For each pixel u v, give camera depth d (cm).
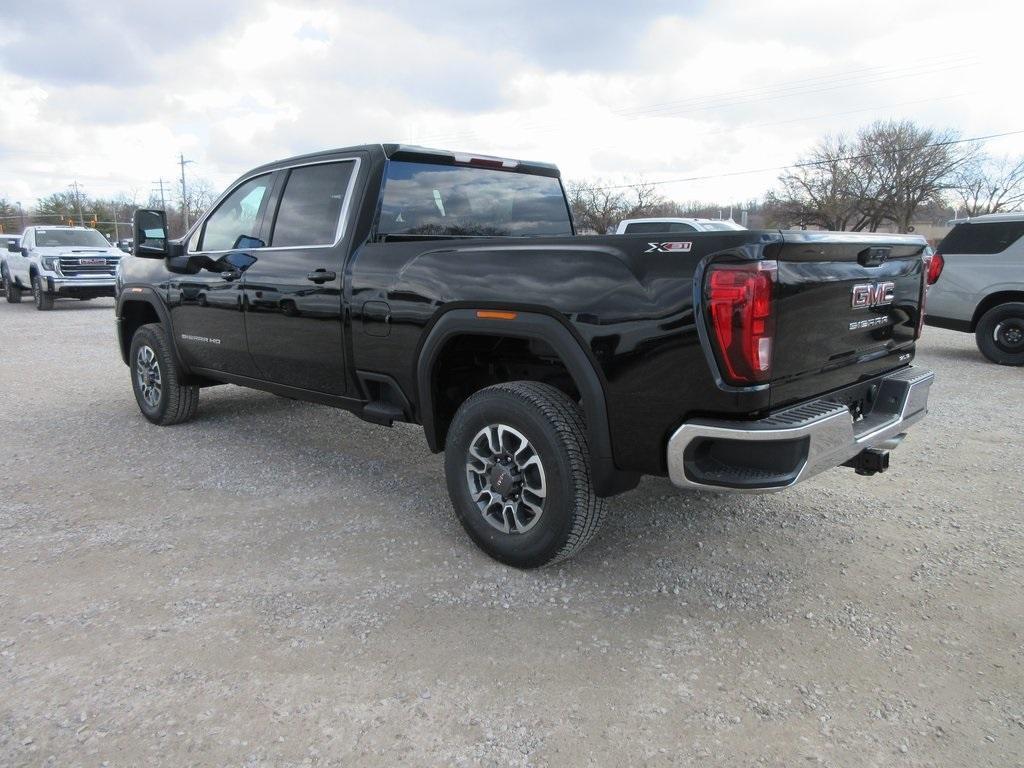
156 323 591
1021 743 227
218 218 516
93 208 8669
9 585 323
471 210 452
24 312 1705
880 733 232
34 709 241
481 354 379
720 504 423
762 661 271
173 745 225
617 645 281
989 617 300
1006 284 872
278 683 255
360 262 394
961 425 595
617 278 288
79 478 464
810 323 287
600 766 218
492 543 342
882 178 4938
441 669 264
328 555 354
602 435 300
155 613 300
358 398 417
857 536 379
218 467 487
